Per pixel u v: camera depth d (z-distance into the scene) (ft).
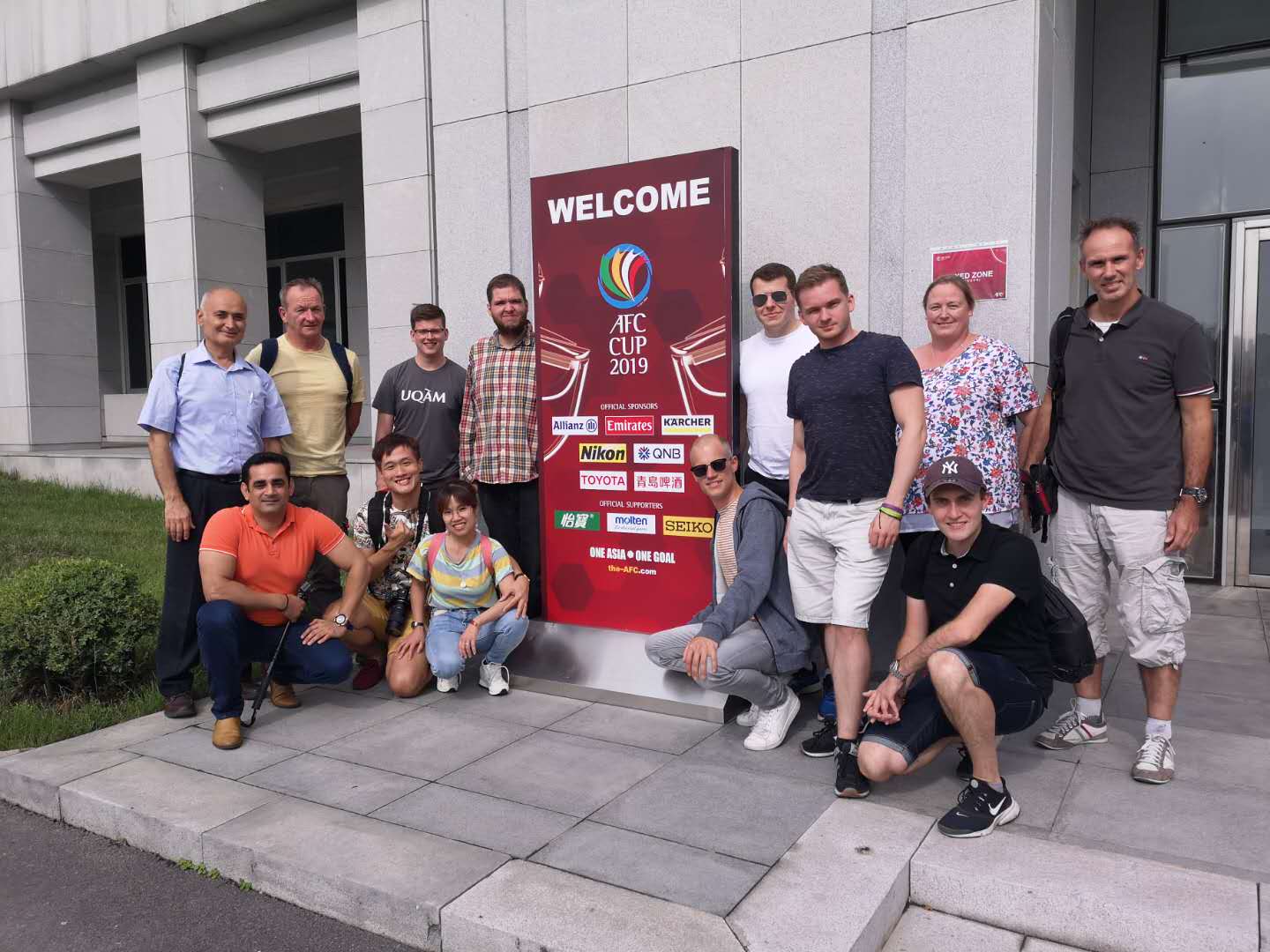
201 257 31.89
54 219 38.47
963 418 12.35
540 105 19.76
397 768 12.03
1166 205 22.21
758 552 12.30
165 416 13.98
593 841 9.91
